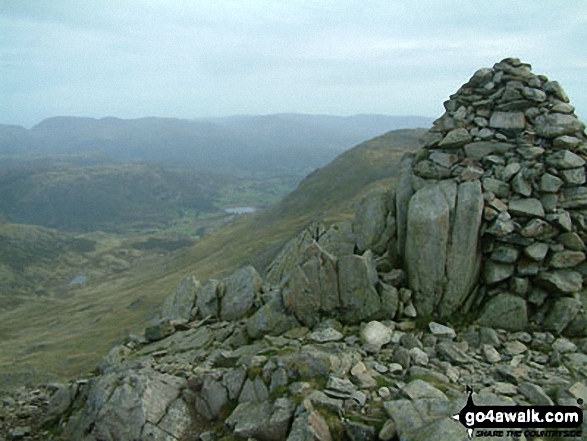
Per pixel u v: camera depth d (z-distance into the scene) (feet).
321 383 51.55
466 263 67.10
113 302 580.71
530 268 66.13
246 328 79.05
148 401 56.75
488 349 60.18
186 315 97.30
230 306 91.76
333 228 97.09
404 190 78.54
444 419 40.60
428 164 77.56
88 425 58.70
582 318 63.21
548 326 64.44
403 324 67.51
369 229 80.69
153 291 547.08
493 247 68.69
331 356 54.70
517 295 66.54
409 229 70.59
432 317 68.69
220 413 55.67
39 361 335.26
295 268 75.66
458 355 58.80
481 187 71.05
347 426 43.98
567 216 66.23
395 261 75.82
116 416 55.93
